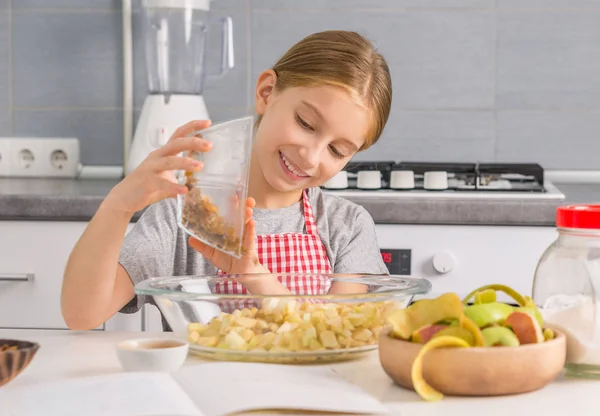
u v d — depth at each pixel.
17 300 2.32
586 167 2.87
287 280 1.42
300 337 1.10
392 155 2.89
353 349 1.13
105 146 2.94
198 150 1.21
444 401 0.94
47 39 2.92
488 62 2.86
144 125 2.59
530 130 2.87
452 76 2.86
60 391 0.93
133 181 1.31
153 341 1.11
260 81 1.65
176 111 2.58
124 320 2.27
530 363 0.95
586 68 2.85
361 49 1.55
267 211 1.74
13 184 2.65
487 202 2.26
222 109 2.91
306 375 1.01
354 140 1.52
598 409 0.91
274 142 1.52
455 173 2.60
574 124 2.87
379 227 2.29
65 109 2.94
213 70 2.89
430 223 2.28
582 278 1.06
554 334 1.04
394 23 2.86
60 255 2.30
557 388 1.00
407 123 2.88
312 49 1.53
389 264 2.29
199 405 0.89
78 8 2.91
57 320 2.32
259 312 1.13
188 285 1.33
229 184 1.20
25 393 0.93
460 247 2.28
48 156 2.87
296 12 2.87
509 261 2.28
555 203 2.27
